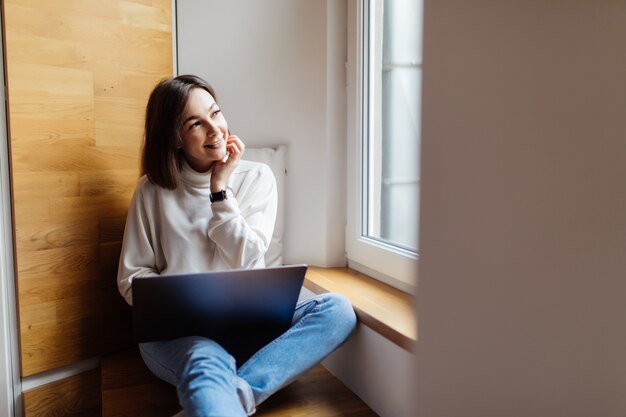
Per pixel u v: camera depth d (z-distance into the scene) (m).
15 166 1.44
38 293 1.51
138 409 1.32
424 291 0.51
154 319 1.20
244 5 1.89
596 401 0.55
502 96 0.51
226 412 0.99
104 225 1.65
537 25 0.51
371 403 1.34
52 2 1.49
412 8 1.57
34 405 1.54
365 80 1.76
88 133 1.59
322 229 1.87
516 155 0.52
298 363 1.26
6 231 1.46
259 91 1.92
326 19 1.79
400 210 1.66
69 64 1.53
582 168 0.53
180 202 1.48
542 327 0.53
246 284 1.20
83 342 1.62
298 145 1.88
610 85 0.53
